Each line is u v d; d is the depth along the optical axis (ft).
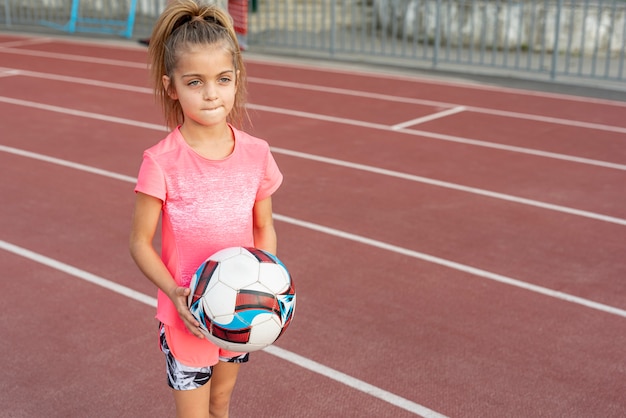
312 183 24.00
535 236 19.90
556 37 42.16
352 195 22.90
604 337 14.73
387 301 16.03
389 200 22.50
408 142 29.35
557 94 39.04
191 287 8.02
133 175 24.88
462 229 20.29
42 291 16.35
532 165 26.45
